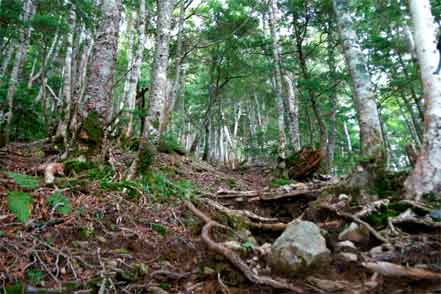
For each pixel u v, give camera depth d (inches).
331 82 597.0
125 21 680.4
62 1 352.8
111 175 176.7
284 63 716.7
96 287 88.4
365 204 169.5
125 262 104.5
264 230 158.9
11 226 104.1
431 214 142.3
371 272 105.0
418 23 177.3
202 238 123.0
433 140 162.7
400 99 837.8
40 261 92.3
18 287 80.1
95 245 110.7
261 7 611.2
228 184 294.5
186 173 291.1
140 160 185.3
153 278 100.2
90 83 201.5
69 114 224.8
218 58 749.9
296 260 107.2
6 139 248.1
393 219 142.4
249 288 98.7
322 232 132.5
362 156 196.2
